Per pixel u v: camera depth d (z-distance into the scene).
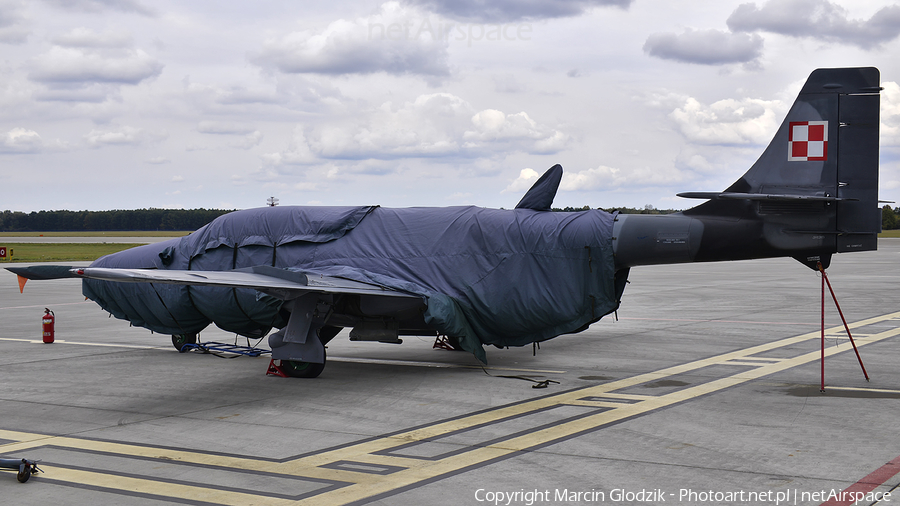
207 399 11.50
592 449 8.27
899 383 11.94
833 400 10.73
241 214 15.70
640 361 14.48
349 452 8.30
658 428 9.20
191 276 10.95
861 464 7.60
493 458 7.96
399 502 6.59
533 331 13.66
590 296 13.26
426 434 9.08
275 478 7.36
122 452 8.45
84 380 13.26
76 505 6.66
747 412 10.02
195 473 7.58
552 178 14.50
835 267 46.91
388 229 14.56
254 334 15.37
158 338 19.17
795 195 12.32
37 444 8.84
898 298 26.06
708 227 12.75
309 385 12.57
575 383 12.34
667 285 33.84
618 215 13.45
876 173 12.05
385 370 13.98
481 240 13.84
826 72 12.30
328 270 13.94
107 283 16.19
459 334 13.25
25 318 23.83
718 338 17.44
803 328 18.88
